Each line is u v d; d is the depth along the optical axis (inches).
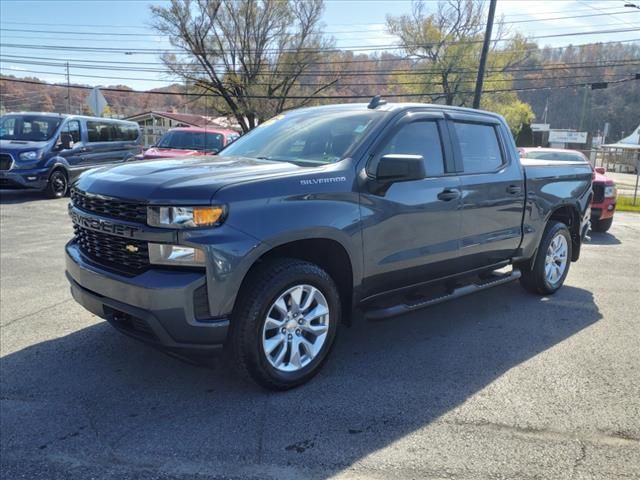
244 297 124.6
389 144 153.1
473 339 175.8
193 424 118.6
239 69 1407.5
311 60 1413.6
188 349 119.7
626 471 105.0
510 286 244.5
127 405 126.6
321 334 140.6
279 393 134.3
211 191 117.2
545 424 122.3
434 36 1471.5
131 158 600.7
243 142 180.9
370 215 144.1
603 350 168.2
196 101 1497.3
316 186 133.0
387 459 107.5
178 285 114.7
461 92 1460.4
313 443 112.4
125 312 121.6
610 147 2148.1
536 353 164.7
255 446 110.8
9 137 527.8
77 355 153.6
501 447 112.6
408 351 164.4
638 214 612.7
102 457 106.0
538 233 212.5
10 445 109.2
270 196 124.5
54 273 241.4
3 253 282.4
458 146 176.9
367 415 124.6
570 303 219.8
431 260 165.5
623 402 133.6
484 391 138.3
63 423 118.0
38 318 182.7
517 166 200.2
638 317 202.7
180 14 1317.7
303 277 132.3
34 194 554.9
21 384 135.7
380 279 152.8
